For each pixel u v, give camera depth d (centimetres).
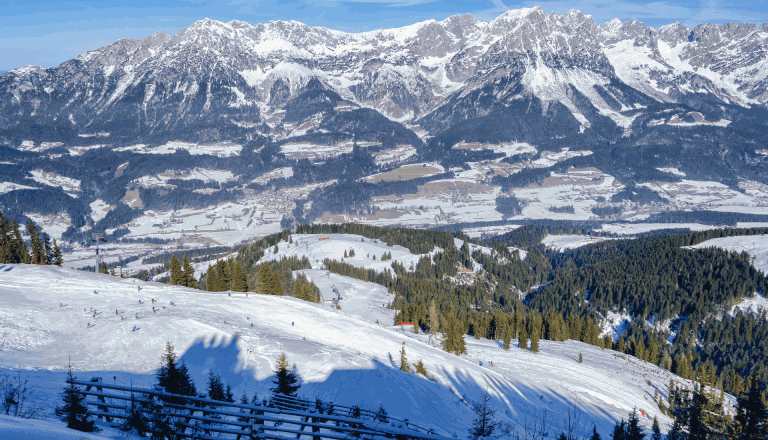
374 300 18812
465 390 7544
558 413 7600
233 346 6625
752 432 3931
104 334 6300
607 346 16825
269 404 2861
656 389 11075
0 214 13762
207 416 1928
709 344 19975
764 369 17112
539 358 11669
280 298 10638
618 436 5641
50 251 15025
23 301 7575
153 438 1730
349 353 7356
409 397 6097
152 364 5756
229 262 13688
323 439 1834
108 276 10800
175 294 9519
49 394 2936
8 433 977
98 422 1819
